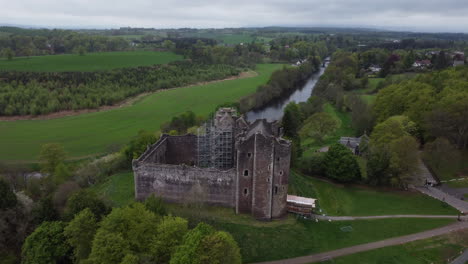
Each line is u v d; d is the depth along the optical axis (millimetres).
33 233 58562
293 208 74125
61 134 132125
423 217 73250
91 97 171375
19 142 123500
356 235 68312
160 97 189750
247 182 70875
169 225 56750
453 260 61031
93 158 111438
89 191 69500
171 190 75562
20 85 170500
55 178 90812
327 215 74875
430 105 110375
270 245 65062
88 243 57375
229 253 52031
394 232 68750
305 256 63375
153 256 54406
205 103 177625
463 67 162375
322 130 124812
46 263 56031
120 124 144375
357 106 135250
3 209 67062
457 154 91750
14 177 96312
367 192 85375
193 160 94938
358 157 105312
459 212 74625
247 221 70500
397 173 86125
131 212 58312
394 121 99125
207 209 74188
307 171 94438
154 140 103125
